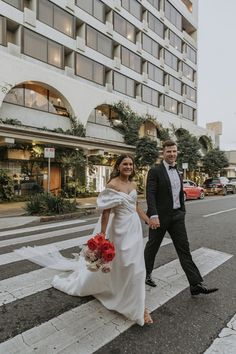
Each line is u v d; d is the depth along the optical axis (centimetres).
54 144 1703
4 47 1619
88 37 2159
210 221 938
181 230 355
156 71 2978
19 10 1700
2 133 1366
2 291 356
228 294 358
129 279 279
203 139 3778
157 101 2994
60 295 343
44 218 969
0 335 262
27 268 437
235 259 507
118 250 285
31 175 1817
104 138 2220
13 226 852
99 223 317
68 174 1989
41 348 243
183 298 345
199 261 495
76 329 271
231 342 256
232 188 2834
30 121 1688
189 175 3341
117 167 309
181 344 252
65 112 1964
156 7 2998
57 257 471
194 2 3847
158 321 290
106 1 2320
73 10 2022
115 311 302
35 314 299
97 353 238
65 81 1859
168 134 2869
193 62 3775
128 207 292
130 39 2597
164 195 357
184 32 3531
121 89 2478
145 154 2111
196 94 3834
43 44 1833
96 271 279
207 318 298
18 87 1670
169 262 480
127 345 249
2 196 1566
